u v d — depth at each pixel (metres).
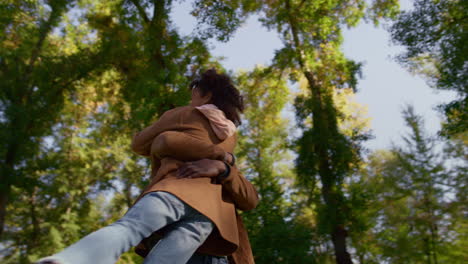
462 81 12.94
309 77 18.00
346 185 16.44
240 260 1.74
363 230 14.87
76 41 19.36
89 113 21.92
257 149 20.12
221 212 1.56
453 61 13.21
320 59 17.94
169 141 1.60
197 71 14.52
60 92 17.03
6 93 15.21
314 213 17.06
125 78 16.48
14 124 14.91
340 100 18.62
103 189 21.48
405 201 14.22
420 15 14.33
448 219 13.41
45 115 16.28
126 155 21.31
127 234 1.22
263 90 19.30
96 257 1.10
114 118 19.12
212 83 1.89
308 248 12.50
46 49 16.81
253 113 19.97
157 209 1.34
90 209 21.86
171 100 13.20
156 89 13.22
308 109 17.09
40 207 20.50
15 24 16.53
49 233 19.42
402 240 13.91
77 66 16.25
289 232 12.45
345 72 17.53
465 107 13.12
